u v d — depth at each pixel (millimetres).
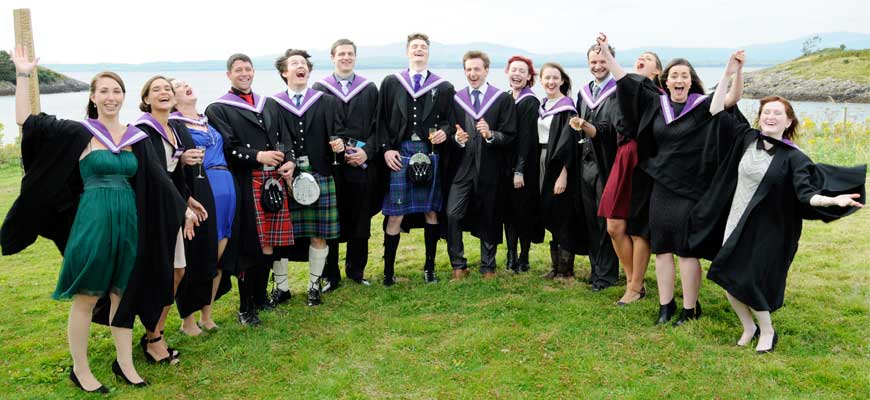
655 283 6168
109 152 4051
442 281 6430
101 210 4031
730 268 4516
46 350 4926
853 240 7270
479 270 6664
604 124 5637
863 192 4160
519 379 4270
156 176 4223
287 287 6016
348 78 6164
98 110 4090
